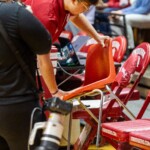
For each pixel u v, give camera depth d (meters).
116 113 7.45
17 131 5.03
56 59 8.09
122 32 15.81
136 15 15.96
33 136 4.63
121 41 9.05
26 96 5.00
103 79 6.96
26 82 5.02
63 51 8.75
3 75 4.96
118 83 6.78
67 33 10.92
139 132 5.85
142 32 16.64
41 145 4.18
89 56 7.59
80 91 6.61
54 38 6.71
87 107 7.18
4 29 4.92
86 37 10.32
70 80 9.46
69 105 4.48
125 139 5.91
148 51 7.23
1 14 4.96
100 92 6.57
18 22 4.90
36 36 4.93
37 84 5.38
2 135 5.14
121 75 6.78
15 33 4.93
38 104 5.12
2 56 4.94
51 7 6.43
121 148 6.06
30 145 4.83
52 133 4.24
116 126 6.25
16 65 4.99
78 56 9.48
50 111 4.43
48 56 5.88
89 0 6.23
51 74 6.02
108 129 6.27
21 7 5.02
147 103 7.03
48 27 6.39
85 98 8.50
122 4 17.80
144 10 16.17
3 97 4.97
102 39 7.43
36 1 6.56
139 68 7.34
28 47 5.04
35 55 5.18
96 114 7.31
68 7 6.47
